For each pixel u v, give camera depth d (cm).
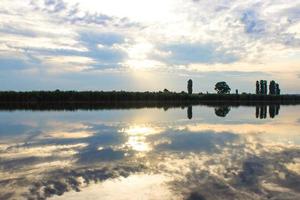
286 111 5194
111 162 1396
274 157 1477
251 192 998
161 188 1034
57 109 5306
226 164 1341
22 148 1752
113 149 1720
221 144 1869
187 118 3641
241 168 1274
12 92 7844
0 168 1284
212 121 3291
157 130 2541
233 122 3206
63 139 2078
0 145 1847
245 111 5100
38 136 2211
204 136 2206
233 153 1582
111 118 3584
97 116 3850
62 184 1071
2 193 979
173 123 3067
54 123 3045
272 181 1105
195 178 1138
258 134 2311
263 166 1303
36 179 1124
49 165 1341
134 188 1034
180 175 1177
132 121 3238
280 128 2698
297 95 11131
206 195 973
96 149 1720
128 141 1998
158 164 1351
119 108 5694
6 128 2653
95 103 7838
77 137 2166
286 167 1291
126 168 1284
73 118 3575
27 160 1438
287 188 1035
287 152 1600
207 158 1464
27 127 2727
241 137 2159
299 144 1861
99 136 2212
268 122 3228
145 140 2036
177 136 2209
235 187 1042
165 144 1880
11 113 4334
